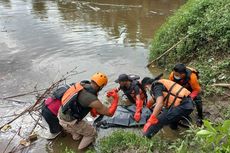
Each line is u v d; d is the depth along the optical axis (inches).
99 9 572.1
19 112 266.4
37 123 246.4
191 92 231.8
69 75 328.5
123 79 253.0
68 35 440.5
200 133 114.1
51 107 229.8
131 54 375.6
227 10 314.0
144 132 217.3
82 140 228.1
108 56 371.2
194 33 313.3
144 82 226.4
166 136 230.4
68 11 558.9
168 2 613.6
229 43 292.0
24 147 227.5
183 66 227.3
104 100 280.8
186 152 181.0
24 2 614.9
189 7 371.6
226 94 255.4
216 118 237.3
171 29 347.6
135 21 504.4
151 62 339.0
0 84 312.3
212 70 279.6
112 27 475.5
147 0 629.3
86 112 221.6
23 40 422.6
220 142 136.9
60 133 241.3
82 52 384.8
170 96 215.0
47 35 440.8
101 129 243.8
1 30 461.1
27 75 330.0
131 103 271.6
